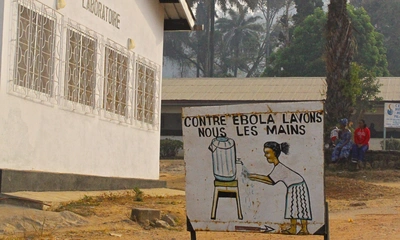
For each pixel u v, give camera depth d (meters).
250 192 6.65
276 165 6.57
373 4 65.00
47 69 11.45
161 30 17.20
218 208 6.76
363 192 16.58
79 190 12.44
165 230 9.39
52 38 11.59
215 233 9.31
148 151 16.22
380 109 35.50
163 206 11.83
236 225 6.69
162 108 36.88
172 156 34.72
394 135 36.00
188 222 6.86
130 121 15.14
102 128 13.70
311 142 6.45
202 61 64.88
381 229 9.66
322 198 6.42
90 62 13.17
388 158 21.78
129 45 15.05
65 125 12.10
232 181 6.72
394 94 34.91
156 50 16.84
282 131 6.55
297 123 6.50
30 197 10.14
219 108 6.77
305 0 57.44
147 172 16.17
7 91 10.16
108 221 9.54
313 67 47.88
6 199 9.73
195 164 6.86
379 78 37.75
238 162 6.70
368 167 21.83
